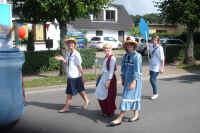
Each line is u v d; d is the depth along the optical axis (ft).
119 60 59.98
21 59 16.88
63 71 37.68
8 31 35.01
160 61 24.99
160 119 19.26
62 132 16.72
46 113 20.99
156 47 24.90
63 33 36.76
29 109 22.21
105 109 19.61
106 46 18.94
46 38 69.31
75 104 23.80
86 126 17.83
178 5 47.65
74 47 20.56
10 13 35.06
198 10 47.80
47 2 30.71
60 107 22.90
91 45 94.17
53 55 43.70
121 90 30.09
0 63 15.40
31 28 62.08
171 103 23.85
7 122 16.35
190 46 53.57
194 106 22.81
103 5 35.83
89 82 34.12
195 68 48.01
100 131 16.85
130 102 17.76
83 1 33.45
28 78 36.50
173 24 53.31
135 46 17.84
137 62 17.40
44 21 35.86
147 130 17.02
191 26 50.55
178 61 57.31
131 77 17.61
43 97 26.89
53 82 33.40
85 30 99.91
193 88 30.83
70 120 19.17
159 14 52.01
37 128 17.47
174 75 41.52
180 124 18.16
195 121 18.80
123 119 19.30
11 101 16.05
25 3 32.99
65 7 31.40
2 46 34.47
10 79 15.98
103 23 111.55
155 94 25.80
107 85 18.85
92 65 47.73
